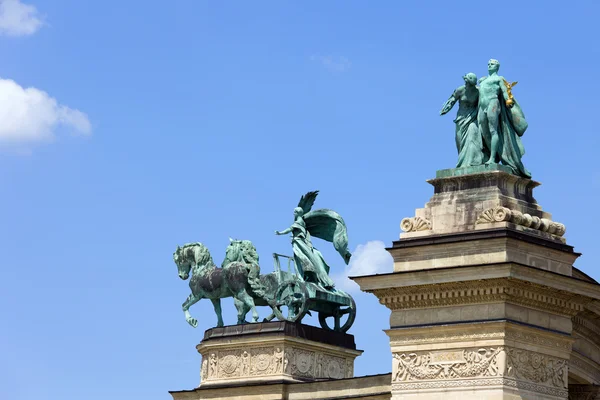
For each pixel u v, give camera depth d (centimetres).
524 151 6712
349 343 8375
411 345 6488
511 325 6253
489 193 6462
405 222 6631
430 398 6384
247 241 8544
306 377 8112
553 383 6419
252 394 8025
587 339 7156
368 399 7238
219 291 8519
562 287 6419
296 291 8256
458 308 6406
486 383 6238
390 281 6556
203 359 8400
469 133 6669
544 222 6488
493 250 6319
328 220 8556
